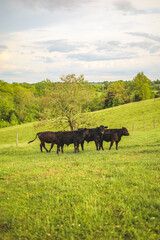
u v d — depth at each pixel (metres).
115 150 15.77
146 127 39.16
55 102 23.77
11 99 83.25
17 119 79.88
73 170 9.38
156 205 5.45
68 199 6.12
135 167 9.15
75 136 16.06
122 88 83.44
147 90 75.19
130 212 5.18
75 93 24.66
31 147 22.22
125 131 16.39
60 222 5.04
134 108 59.00
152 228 4.58
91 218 5.09
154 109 53.06
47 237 4.54
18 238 4.57
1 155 17.41
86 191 6.60
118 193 6.41
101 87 142.88
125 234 4.48
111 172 8.55
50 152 17.42
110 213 5.23
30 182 7.87
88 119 24.27
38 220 5.08
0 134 51.34
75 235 4.51
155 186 6.71
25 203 6.14
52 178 8.27
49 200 6.22
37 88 102.06
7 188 7.52
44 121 23.78
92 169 9.36
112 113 58.78
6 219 5.28
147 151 13.55
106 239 4.30
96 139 17.03
